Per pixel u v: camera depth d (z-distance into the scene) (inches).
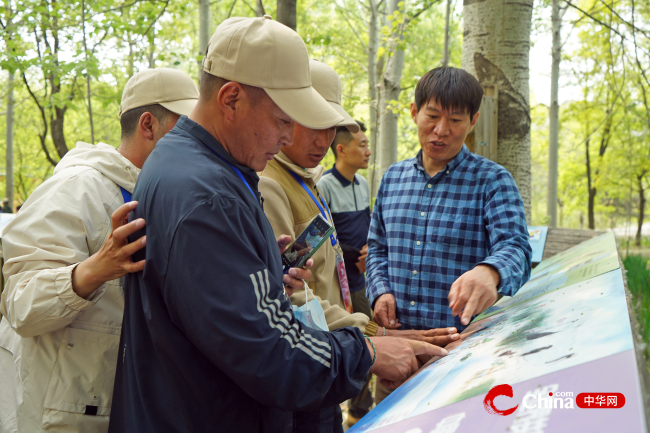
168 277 39.3
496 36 136.4
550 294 56.3
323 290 71.1
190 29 444.8
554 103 435.2
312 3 536.1
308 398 40.4
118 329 59.0
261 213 45.3
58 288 50.1
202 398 42.4
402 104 218.1
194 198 39.5
